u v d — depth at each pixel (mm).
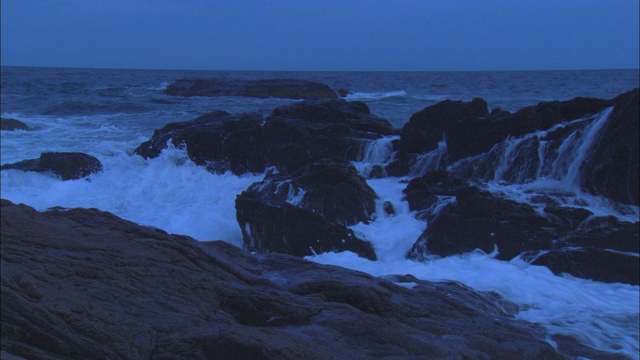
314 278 5156
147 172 14805
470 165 12102
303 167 11688
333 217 9945
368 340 4152
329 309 4539
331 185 10359
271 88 48094
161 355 3473
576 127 10852
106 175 14547
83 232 4926
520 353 4590
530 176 11117
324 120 16516
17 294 3471
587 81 78125
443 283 6582
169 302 4098
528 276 7227
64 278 3969
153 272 4430
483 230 8492
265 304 4406
